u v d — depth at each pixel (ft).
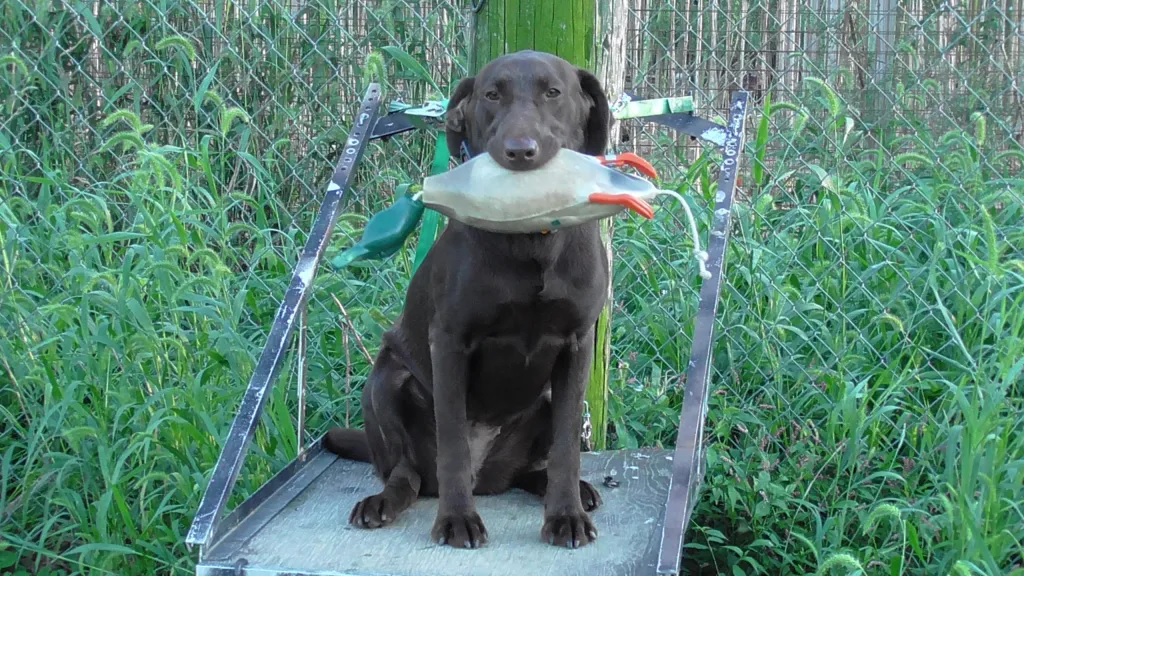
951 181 9.41
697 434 6.67
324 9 9.91
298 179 10.07
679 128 7.64
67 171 10.61
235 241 10.60
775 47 10.23
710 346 6.88
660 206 9.20
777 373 8.73
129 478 8.29
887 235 9.30
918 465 8.16
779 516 8.35
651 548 6.71
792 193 9.96
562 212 6.35
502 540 6.88
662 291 9.32
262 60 10.57
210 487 6.71
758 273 8.95
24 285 9.42
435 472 7.47
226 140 10.68
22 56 10.34
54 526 8.56
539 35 7.80
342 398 8.99
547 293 6.77
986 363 8.25
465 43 9.93
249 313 9.55
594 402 8.37
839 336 8.88
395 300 9.41
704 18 10.21
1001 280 8.32
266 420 8.47
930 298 9.10
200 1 10.88
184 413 8.15
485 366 7.11
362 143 7.75
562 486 6.91
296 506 7.32
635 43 10.19
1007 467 7.27
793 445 8.47
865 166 9.60
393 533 6.96
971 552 7.05
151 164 8.86
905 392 8.65
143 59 11.17
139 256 9.64
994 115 9.29
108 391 8.36
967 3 9.88
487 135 6.60
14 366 8.73
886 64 10.18
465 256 6.79
